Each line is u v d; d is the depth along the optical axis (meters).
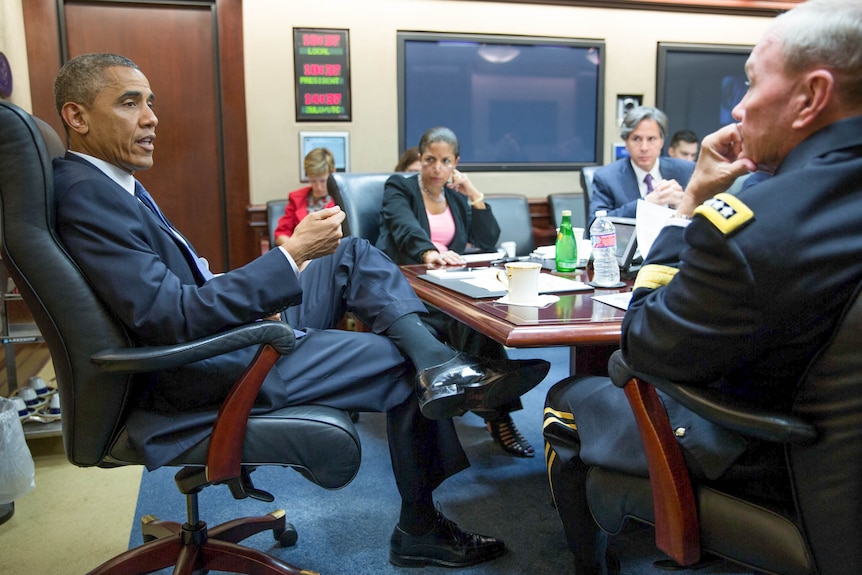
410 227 2.46
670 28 4.63
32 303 1.22
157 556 1.43
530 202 4.51
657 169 2.85
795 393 0.86
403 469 1.57
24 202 1.19
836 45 0.83
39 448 2.41
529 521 1.87
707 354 0.87
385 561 1.66
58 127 3.88
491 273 1.97
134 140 1.39
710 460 0.97
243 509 1.95
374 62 4.22
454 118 4.42
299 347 1.46
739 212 0.82
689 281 0.87
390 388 1.51
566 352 3.69
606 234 1.76
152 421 1.27
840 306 0.81
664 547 0.99
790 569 0.89
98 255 1.21
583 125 4.63
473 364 1.42
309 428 1.30
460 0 4.29
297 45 4.09
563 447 1.27
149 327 1.22
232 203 4.19
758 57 0.92
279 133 4.14
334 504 1.98
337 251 1.74
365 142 4.28
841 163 0.83
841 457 0.81
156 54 4.00
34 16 3.76
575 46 4.51
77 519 1.90
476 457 2.32
